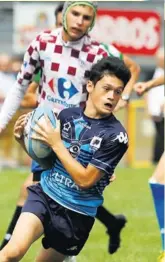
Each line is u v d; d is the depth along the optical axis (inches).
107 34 1286.9
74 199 499.8
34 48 611.8
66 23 600.7
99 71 495.2
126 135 498.6
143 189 1059.9
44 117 501.7
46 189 504.7
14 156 1347.2
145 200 977.5
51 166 515.2
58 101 616.7
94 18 607.2
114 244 699.4
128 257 690.8
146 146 1344.7
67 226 501.4
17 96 615.2
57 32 613.3
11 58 1321.4
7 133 1323.8
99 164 488.1
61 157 489.7
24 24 1453.0
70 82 612.1
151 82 717.3
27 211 496.7
